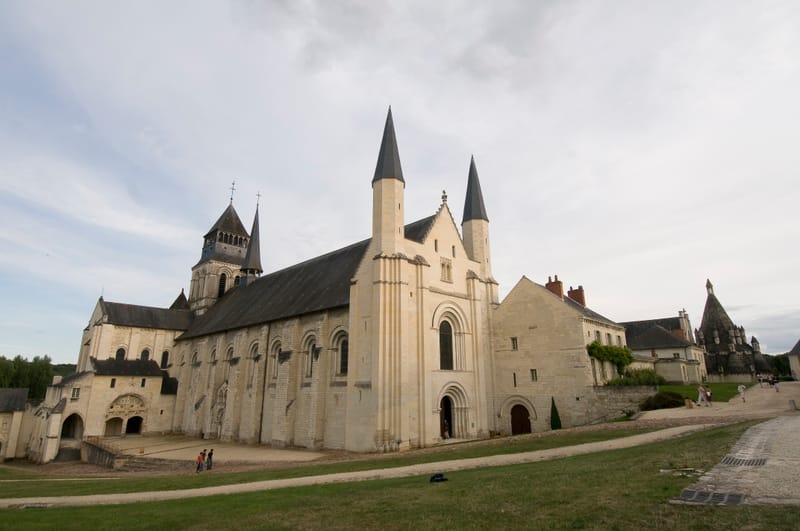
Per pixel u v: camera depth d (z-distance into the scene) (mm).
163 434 60438
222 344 55500
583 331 40031
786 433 16719
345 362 38469
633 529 7926
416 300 37500
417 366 36250
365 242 48438
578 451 21078
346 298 39188
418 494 13195
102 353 64750
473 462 21250
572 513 9344
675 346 62219
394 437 32875
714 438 17594
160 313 72562
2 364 90375
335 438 36656
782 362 94812
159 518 13164
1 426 57812
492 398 44000
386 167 38438
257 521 11766
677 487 10156
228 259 77938
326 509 12438
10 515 14492
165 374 65438
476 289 43969
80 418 57000
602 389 38062
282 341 44125
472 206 49156
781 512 7617
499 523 9422
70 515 14289
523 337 43625
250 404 46625
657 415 31766
